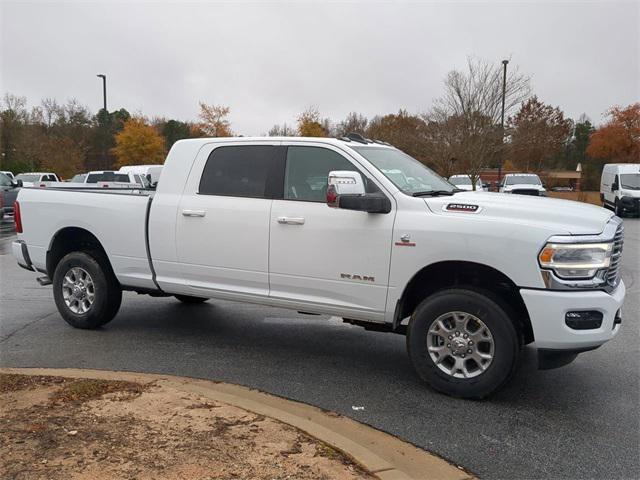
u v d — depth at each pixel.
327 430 3.83
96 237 6.50
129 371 5.36
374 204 4.85
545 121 33.38
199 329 6.91
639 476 3.57
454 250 4.64
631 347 6.24
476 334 4.67
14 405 4.08
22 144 41.78
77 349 6.04
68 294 6.80
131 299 8.56
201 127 39.59
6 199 21.30
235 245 5.64
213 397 4.36
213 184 5.85
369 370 5.50
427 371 4.85
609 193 28.81
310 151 5.44
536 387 5.06
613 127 48.59
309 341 6.48
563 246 4.36
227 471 3.22
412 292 5.13
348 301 5.18
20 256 7.09
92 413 3.96
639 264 12.30
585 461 3.75
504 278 4.68
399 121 40.50
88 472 3.16
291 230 5.34
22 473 3.13
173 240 5.98
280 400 4.71
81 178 21.98
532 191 24.58
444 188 5.65
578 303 4.34
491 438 4.06
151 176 19.44
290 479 3.17
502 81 20.88
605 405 4.67
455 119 20.55
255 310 7.93
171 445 3.51
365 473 3.28
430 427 4.23
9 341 6.31
